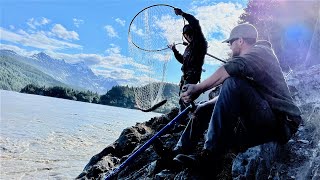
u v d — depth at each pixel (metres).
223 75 3.17
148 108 4.53
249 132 3.19
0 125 28.97
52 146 18.97
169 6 5.26
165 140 5.44
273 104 3.14
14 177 10.55
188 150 3.70
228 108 3.09
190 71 5.47
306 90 6.34
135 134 7.11
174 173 3.78
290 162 3.61
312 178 3.22
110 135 29.59
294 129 3.33
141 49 4.80
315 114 4.59
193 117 3.66
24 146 17.80
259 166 3.37
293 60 17.09
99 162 6.16
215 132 3.15
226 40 3.58
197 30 5.48
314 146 3.82
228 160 3.72
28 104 85.88
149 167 4.26
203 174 3.37
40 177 10.78
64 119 47.16
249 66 3.07
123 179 4.75
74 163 13.82
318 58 11.17
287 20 19.50
